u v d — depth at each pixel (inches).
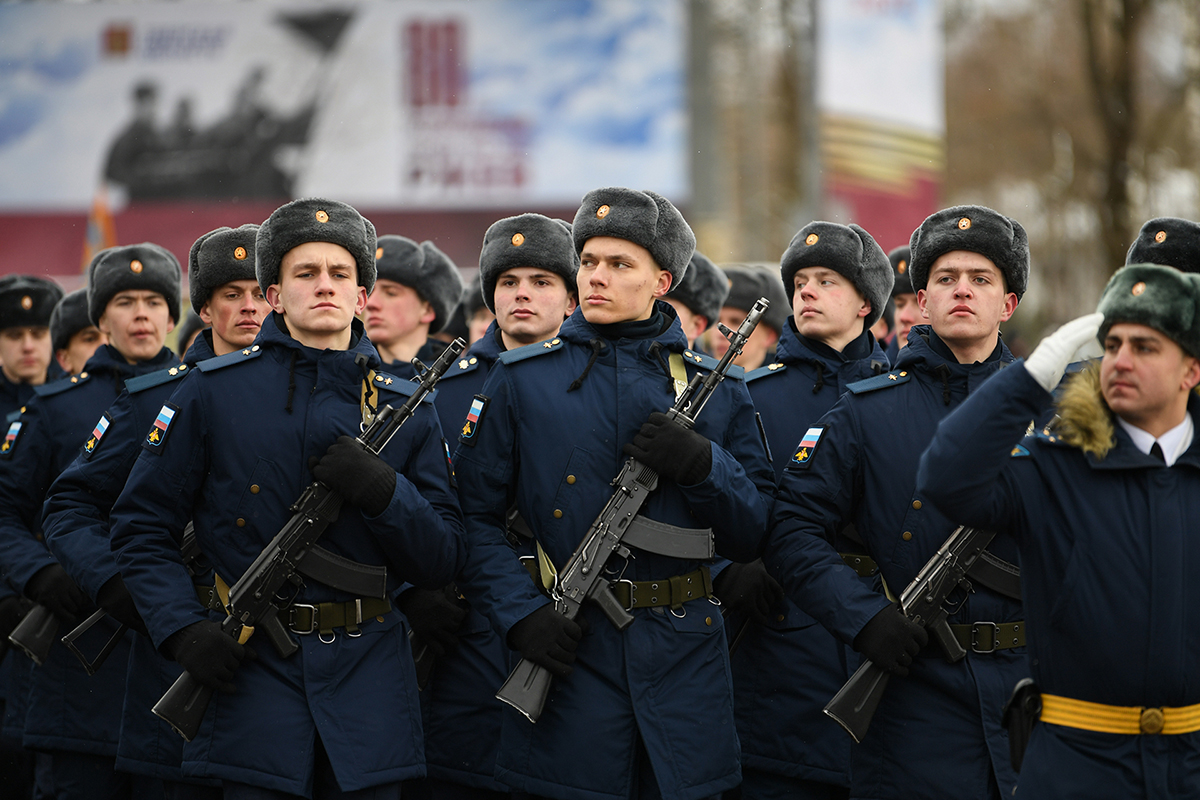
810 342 412.5
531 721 314.0
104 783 411.2
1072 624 266.8
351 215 329.1
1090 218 2059.5
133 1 1786.4
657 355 335.0
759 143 1619.1
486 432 335.3
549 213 1744.6
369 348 333.1
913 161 1553.9
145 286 433.1
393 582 332.8
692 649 322.7
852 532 356.5
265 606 309.7
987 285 339.3
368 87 1763.0
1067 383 276.5
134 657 362.6
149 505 320.2
